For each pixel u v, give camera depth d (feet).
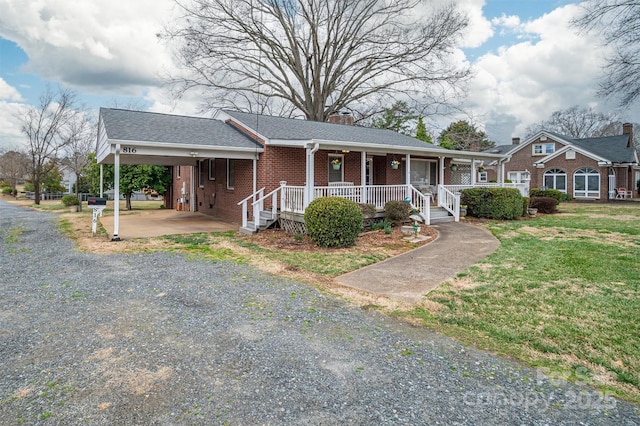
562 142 101.40
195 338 13.08
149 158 47.62
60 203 98.17
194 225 45.27
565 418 8.68
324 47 90.02
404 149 42.88
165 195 75.77
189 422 8.50
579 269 21.81
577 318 14.73
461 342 12.85
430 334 13.52
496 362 11.43
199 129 43.04
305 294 18.20
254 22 83.71
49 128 91.35
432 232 36.63
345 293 18.49
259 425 8.41
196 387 9.98
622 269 21.68
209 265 24.36
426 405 9.20
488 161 60.44
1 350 12.13
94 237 35.83
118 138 33.30
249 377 10.50
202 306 16.37
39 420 8.56
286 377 10.51
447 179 61.87
